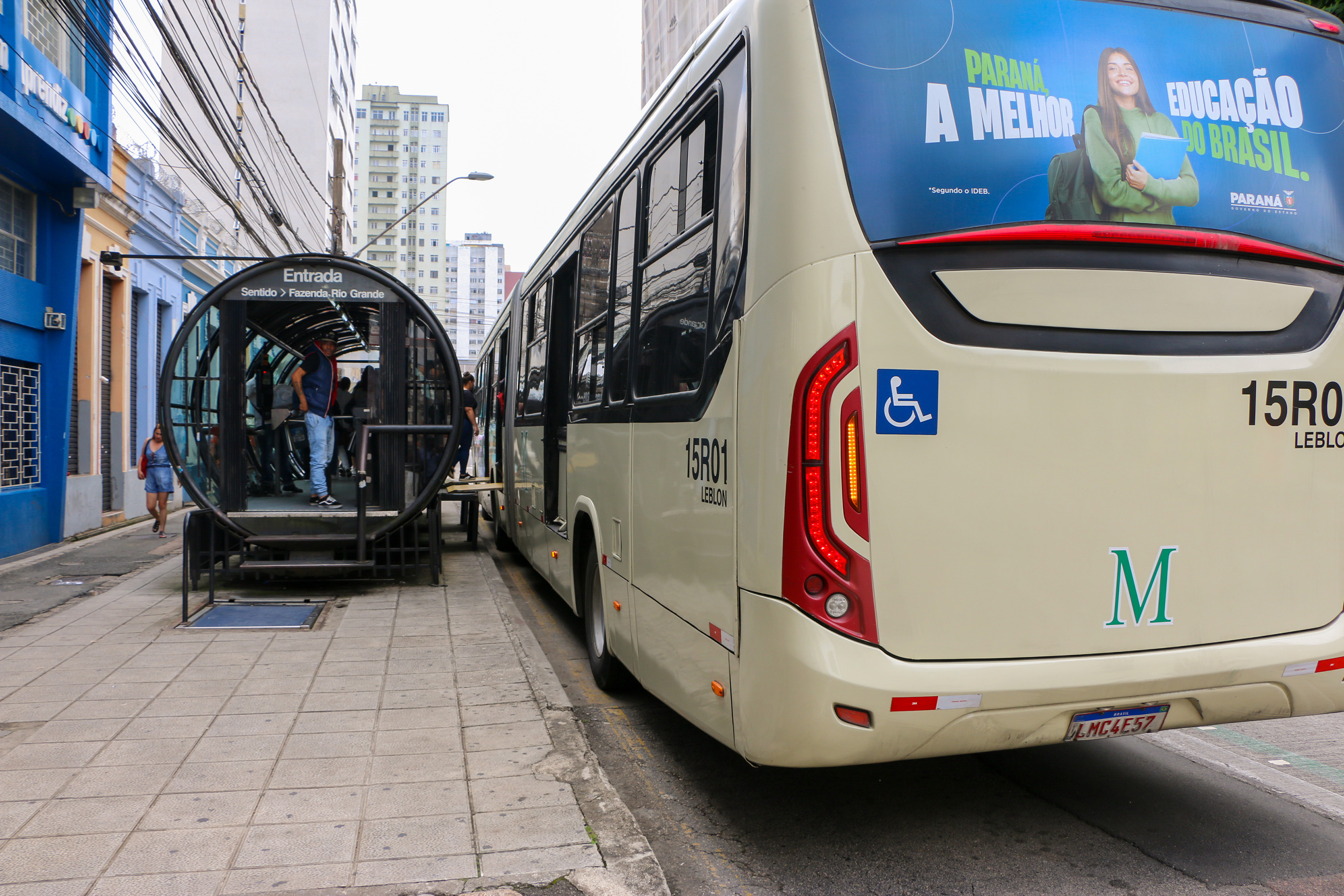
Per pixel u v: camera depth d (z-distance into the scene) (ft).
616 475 17.24
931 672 10.04
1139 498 10.71
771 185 10.59
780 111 10.60
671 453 13.80
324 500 31.22
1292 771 14.96
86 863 11.05
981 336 10.34
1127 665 10.56
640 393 15.96
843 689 9.77
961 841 12.31
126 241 51.16
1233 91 11.54
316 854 11.32
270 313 31.89
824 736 9.88
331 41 180.96
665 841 12.49
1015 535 10.35
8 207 38.75
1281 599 11.27
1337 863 11.58
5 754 14.80
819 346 9.96
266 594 29.30
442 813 12.57
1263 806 13.46
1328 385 11.47
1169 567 10.81
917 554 10.09
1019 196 10.59
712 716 11.95
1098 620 10.60
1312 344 11.47
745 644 10.75
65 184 41.22
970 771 14.93
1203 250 11.05
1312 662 11.20
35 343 40.27
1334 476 11.53
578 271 22.06
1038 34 11.03
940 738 10.12
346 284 29.55
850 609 9.96
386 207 407.85
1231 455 11.06
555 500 25.05
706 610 12.08
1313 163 11.76
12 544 37.70
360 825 12.17
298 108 175.94
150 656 21.08
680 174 14.24
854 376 9.95
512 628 24.30
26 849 11.44
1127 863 11.60
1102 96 11.05
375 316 34.68
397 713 17.02
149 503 45.39
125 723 16.37
